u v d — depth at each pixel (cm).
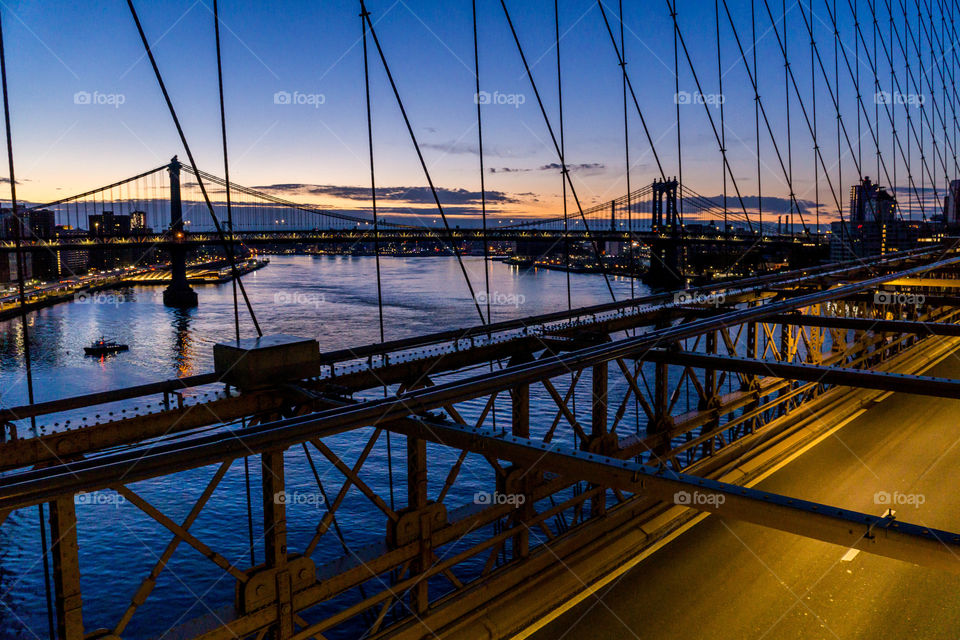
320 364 605
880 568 618
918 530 329
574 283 11069
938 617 544
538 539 1994
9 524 2581
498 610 529
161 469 348
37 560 2344
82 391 4434
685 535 677
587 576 586
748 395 888
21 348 5903
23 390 4447
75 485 327
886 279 1408
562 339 782
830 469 848
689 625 527
